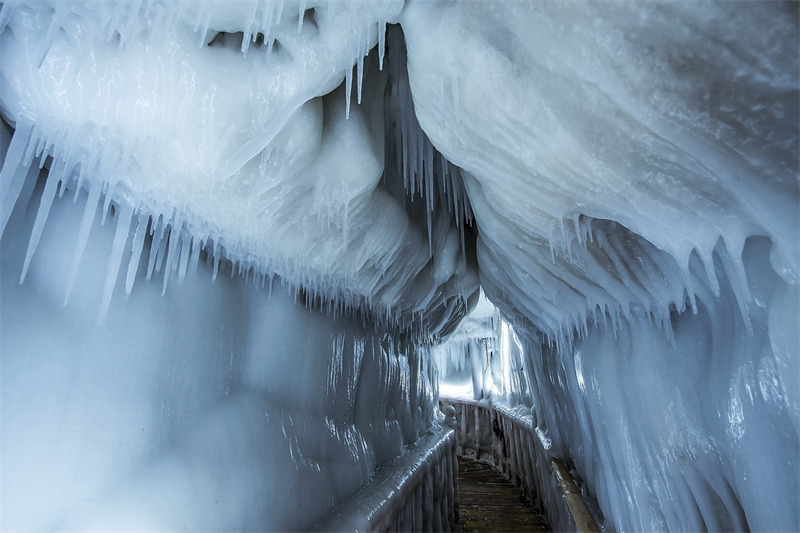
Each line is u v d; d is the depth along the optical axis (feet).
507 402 39.78
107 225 8.19
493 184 8.21
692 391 7.96
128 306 7.97
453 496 25.02
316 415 13.25
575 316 12.23
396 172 12.29
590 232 8.00
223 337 10.23
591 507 13.82
